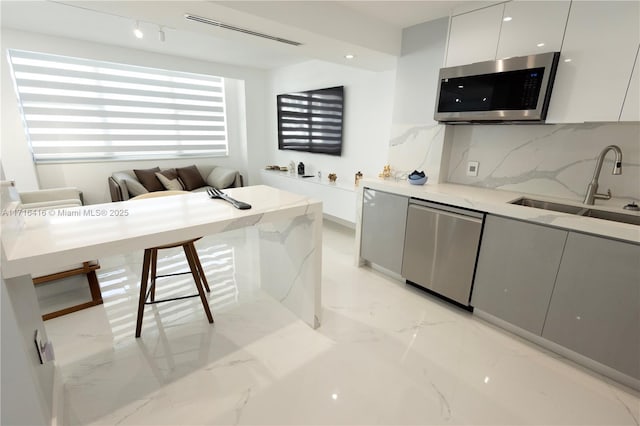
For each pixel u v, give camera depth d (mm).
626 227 1510
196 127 5379
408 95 2809
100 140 4469
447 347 1932
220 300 2408
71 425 1378
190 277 2758
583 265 1673
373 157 3850
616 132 1938
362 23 2479
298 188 4633
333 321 2174
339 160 4344
